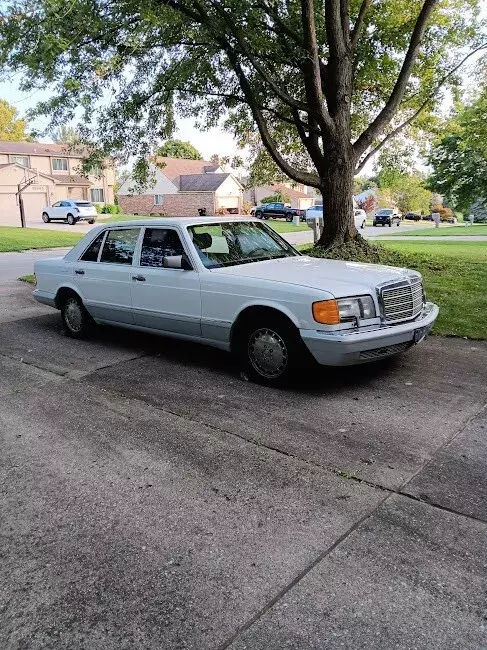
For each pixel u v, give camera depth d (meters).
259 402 4.66
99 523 2.98
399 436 3.93
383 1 12.30
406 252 13.61
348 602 2.33
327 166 11.39
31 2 7.40
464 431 3.97
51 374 5.63
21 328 7.84
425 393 4.76
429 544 2.70
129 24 8.74
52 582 2.53
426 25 11.30
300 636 2.16
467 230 37.16
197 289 5.37
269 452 3.74
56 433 4.16
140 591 2.45
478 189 26.53
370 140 11.46
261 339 5.02
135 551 2.73
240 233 6.08
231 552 2.70
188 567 2.60
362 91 13.71
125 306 6.22
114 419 4.40
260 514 3.01
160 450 3.83
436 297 8.43
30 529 2.95
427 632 2.16
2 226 35.28
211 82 11.59
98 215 48.50
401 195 79.12
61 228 34.03
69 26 7.85
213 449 3.81
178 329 5.71
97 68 8.74
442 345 6.21
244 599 2.37
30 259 17.97
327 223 11.72
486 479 3.31
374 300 4.70
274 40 11.29
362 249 11.44
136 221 6.25
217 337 5.35
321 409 4.46
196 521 2.96
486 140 16.53
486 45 12.59
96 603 2.39
